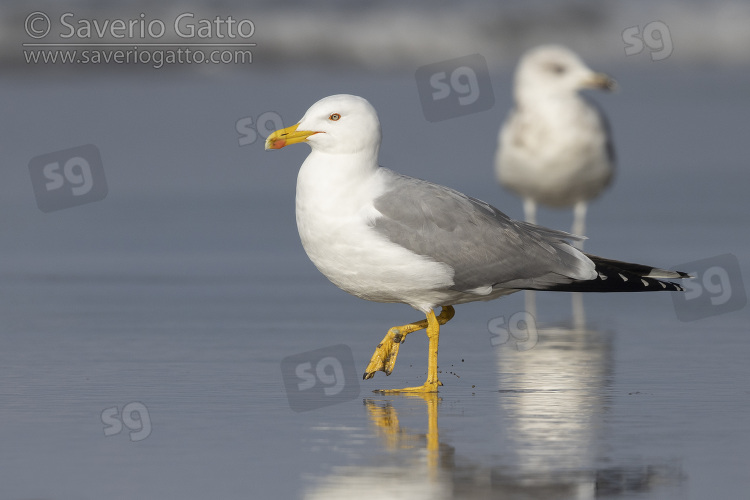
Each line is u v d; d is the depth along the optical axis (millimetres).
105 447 8289
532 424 8945
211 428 8844
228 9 48375
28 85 37500
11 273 17062
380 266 10531
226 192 24375
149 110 32875
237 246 19438
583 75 19703
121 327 13383
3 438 8523
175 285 16297
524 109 19844
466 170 26031
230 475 7566
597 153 19625
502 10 54250
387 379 10930
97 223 21266
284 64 45656
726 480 7434
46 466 7793
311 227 10695
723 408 9477
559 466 7727
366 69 45156
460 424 8969
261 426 8922
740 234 19875
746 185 25297
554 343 12664
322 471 7637
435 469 7660
